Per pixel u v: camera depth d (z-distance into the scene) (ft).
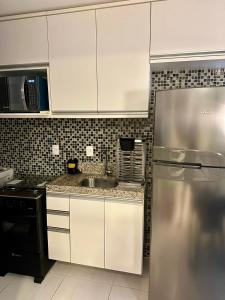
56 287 6.23
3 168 7.73
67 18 5.95
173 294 5.05
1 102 6.53
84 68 6.05
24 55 6.40
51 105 6.45
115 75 5.86
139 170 6.71
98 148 7.36
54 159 7.84
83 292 6.06
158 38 5.44
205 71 6.32
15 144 8.09
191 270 4.81
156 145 4.71
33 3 5.70
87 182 7.10
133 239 5.88
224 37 5.07
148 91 5.74
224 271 4.58
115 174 7.28
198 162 4.36
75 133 7.49
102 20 5.73
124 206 5.80
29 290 6.13
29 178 7.64
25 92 6.37
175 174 4.58
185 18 5.22
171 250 4.89
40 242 6.28
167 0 5.26
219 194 4.34
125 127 7.05
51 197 6.25
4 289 6.17
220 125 4.13
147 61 5.61
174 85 6.54
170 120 4.49
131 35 5.60
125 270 6.08
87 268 7.00
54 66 6.24
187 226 4.67
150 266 5.13
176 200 4.66
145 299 5.81
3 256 6.56
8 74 7.23
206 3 5.06
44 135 7.77
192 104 4.26
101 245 6.13
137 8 5.46
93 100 6.13
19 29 6.32
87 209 6.07
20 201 6.08
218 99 4.08
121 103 5.95
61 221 6.30
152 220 4.95
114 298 5.85
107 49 5.81
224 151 4.17
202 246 4.64
